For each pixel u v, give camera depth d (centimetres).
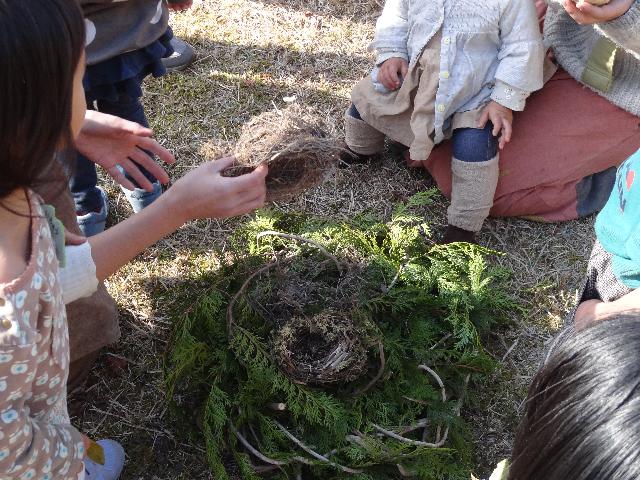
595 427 72
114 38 177
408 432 182
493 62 218
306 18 313
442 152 240
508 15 212
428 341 191
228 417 175
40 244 94
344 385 181
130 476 181
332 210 243
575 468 73
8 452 91
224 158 146
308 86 283
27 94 77
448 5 213
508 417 193
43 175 98
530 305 217
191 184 138
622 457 69
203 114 271
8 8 74
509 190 234
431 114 221
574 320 137
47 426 102
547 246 233
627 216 120
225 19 311
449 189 241
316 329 175
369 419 178
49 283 94
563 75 240
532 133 235
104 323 177
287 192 155
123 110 207
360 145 248
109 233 138
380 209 244
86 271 129
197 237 232
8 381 86
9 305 84
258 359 177
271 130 150
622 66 225
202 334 188
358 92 239
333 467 170
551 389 81
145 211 139
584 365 77
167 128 265
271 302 189
